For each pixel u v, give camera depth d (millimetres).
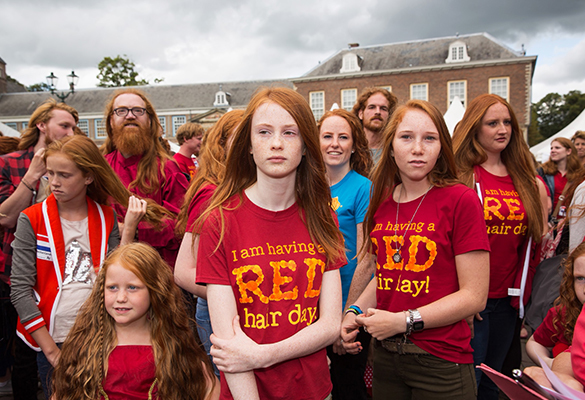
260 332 1189
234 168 1290
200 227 1257
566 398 1202
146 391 1553
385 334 1465
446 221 1499
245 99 40406
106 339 1577
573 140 6219
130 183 2521
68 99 41969
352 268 2199
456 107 6137
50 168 1837
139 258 1595
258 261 1195
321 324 1234
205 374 1723
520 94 27297
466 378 1511
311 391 1256
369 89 3328
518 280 2047
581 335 1315
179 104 40812
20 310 1782
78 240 1938
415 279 1536
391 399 1646
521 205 2031
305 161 1295
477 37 29375
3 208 2182
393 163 1719
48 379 1864
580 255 1556
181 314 1694
